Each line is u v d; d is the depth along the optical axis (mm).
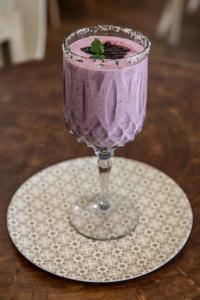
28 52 1228
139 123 594
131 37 590
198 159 697
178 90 829
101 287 543
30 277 553
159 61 904
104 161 624
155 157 705
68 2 2164
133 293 536
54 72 873
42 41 1217
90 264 566
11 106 794
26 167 689
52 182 673
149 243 591
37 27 1188
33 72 873
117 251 583
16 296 532
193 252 578
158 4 2168
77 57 536
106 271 557
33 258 567
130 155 712
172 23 1878
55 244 591
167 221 618
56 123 761
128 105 564
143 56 548
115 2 2188
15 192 656
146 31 1970
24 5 1177
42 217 626
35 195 654
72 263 567
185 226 607
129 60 535
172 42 1890
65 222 622
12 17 1158
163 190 659
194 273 554
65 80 573
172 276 552
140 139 735
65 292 537
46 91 827
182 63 898
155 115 778
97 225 616
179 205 636
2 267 563
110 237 599
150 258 570
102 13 2109
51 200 650
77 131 595
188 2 2146
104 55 555
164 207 637
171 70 878
